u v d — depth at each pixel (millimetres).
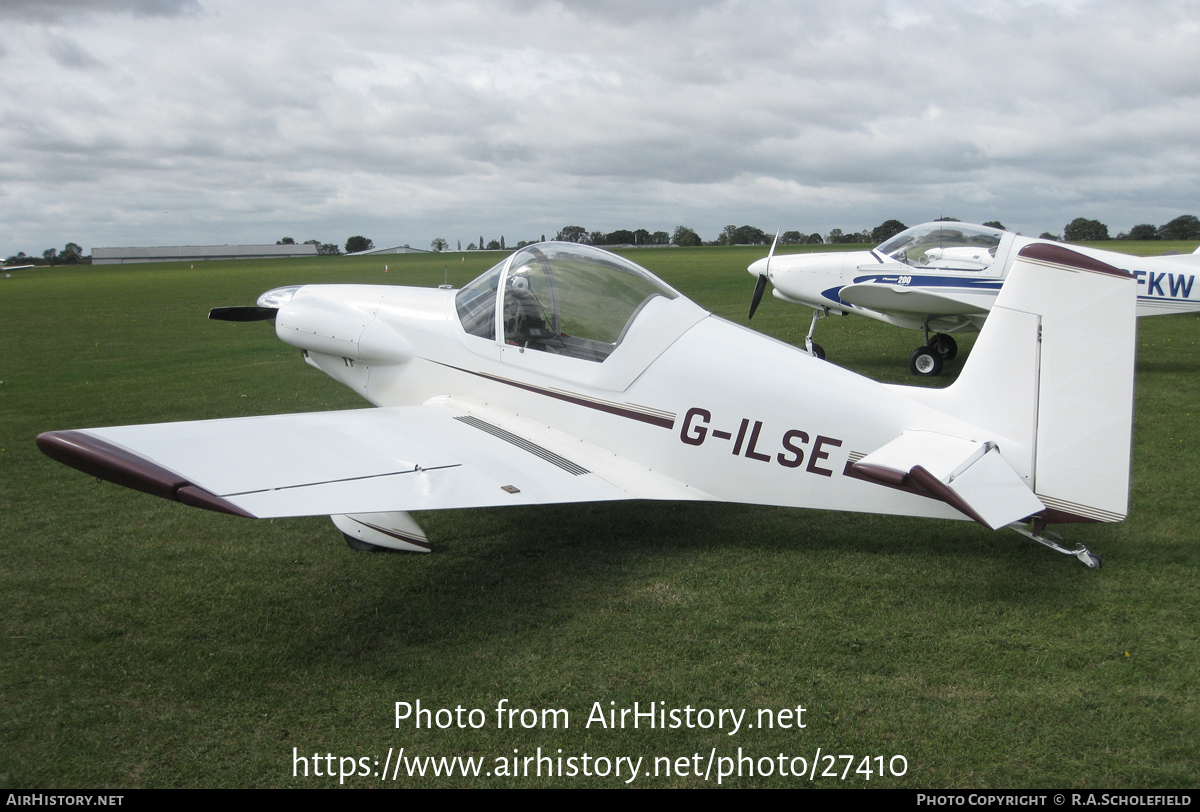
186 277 45031
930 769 2680
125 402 8859
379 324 5711
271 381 10109
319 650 3510
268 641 3598
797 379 4418
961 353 11969
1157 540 4582
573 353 4809
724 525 5047
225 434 3998
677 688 3164
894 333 14133
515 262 5160
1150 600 3822
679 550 4617
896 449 3953
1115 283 3766
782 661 3346
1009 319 4012
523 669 3326
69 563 4508
